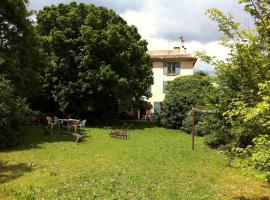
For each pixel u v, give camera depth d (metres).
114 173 17.59
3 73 28.23
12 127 26.34
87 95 41.81
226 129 20.03
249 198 14.79
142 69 45.22
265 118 11.18
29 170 18.44
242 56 12.26
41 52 34.78
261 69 11.96
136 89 45.47
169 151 25.98
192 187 15.66
